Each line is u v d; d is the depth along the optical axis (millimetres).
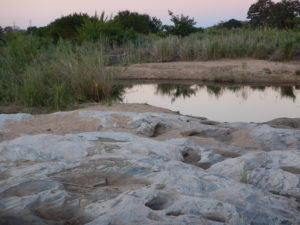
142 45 19422
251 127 5574
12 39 12672
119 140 4492
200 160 3990
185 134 5562
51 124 6004
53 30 21797
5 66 10227
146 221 2061
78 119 6203
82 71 9391
